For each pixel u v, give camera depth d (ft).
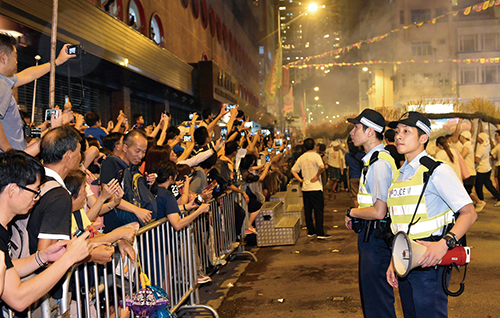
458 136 42.73
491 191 40.42
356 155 29.96
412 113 10.69
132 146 14.40
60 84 35.40
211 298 18.53
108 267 12.20
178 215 15.44
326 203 49.44
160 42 59.72
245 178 27.86
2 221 7.52
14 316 8.14
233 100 77.77
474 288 18.01
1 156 7.61
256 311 16.70
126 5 47.50
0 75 10.28
